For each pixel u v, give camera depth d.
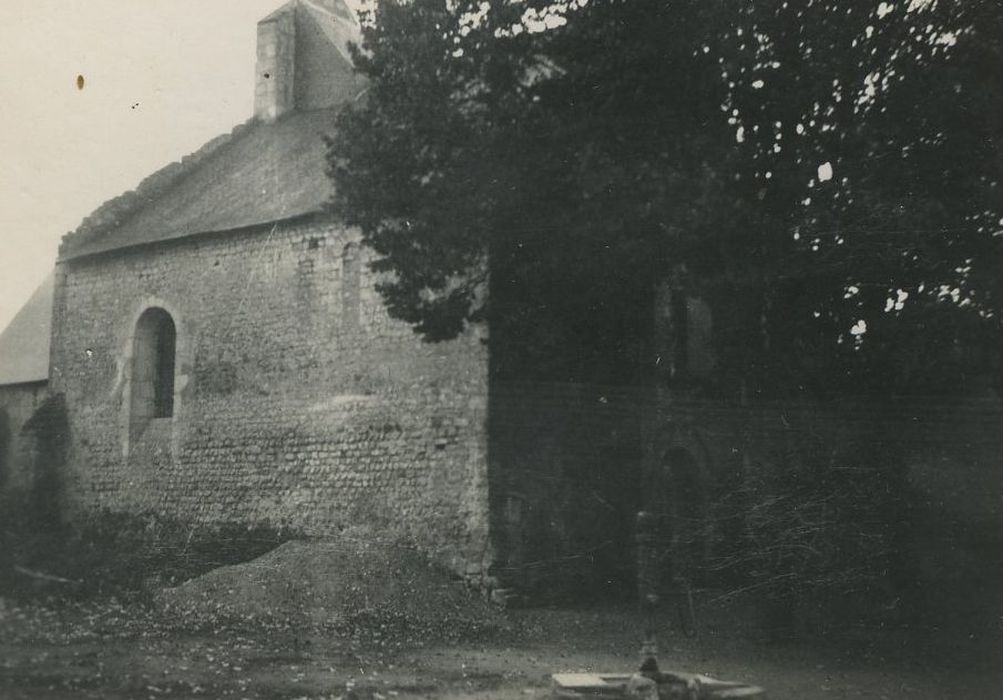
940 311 12.98
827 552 14.62
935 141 13.15
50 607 13.18
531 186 14.22
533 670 11.39
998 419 14.38
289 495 18.56
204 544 19.19
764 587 14.76
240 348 19.70
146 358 21.30
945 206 13.07
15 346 24.66
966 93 12.83
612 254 13.95
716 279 13.37
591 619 15.70
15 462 21.59
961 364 13.34
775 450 14.78
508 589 16.19
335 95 23.44
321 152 21.16
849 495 14.59
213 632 12.42
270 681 9.60
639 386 18.98
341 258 18.78
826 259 13.22
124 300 21.48
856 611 15.39
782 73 13.23
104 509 20.86
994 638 14.17
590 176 13.25
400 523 17.20
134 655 10.40
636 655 12.96
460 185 14.41
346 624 13.73
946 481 15.64
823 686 10.92
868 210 12.79
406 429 17.48
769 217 13.07
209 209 21.28
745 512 15.75
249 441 19.27
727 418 16.70
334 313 18.69
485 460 16.55
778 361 13.89
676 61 13.55
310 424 18.61
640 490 18.91
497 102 14.18
